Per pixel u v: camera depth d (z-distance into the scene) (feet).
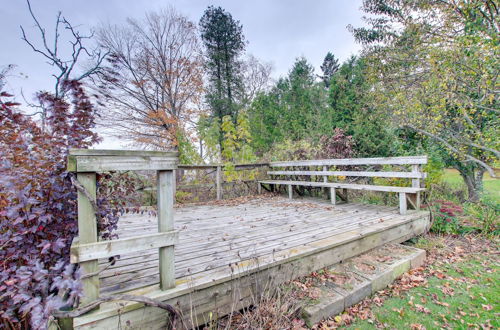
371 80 24.13
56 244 4.98
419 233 12.45
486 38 14.46
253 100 58.90
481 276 9.05
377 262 8.96
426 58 18.30
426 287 8.32
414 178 12.59
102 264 7.04
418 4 19.12
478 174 19.70
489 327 6.42
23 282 4.45
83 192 4.63
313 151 22.66
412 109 19.60
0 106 5.42
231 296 6.20
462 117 17.76
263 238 9.29
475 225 12.98
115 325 4.84
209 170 20.38
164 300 5.28
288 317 6.07
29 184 5.21
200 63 42.29
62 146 5.93
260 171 22.56
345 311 6.86
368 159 14.05
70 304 4.73
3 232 5.33
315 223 11.41
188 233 10.23
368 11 24.45
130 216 13.88
